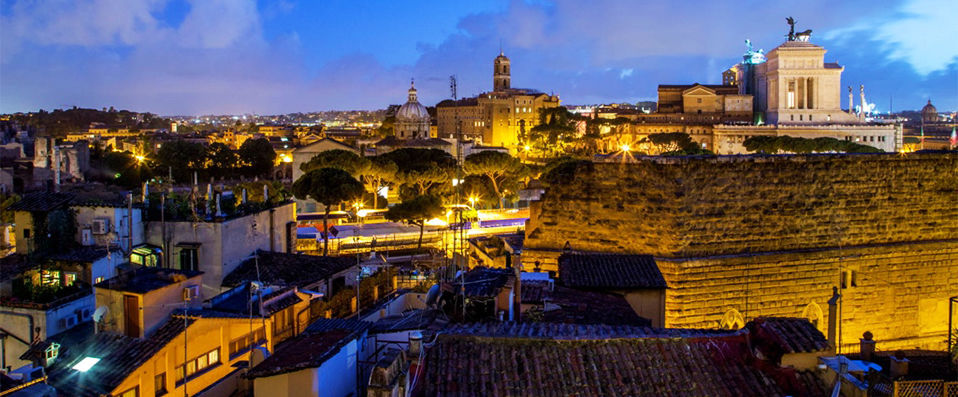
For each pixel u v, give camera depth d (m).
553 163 134.62
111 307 29.08
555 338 20.77
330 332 23.61
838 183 46.38
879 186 47.09
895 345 47.91
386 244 83.69
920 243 48.00
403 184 121.31
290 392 19.84
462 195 116.00
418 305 45.62
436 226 95.00
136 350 27.33
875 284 47.34
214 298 32.38
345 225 94.75
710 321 44.34
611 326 23.73
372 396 16.53
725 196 44.47
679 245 43.72
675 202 43.62
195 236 44.72
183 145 175.25
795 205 45.69
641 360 20.45
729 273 44.31
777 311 45.53
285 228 53.91
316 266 47.22
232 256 46.06
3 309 36.00
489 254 57.19
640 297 34.88
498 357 20.09
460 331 21.34
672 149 197.00
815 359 20.39
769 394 19.64
